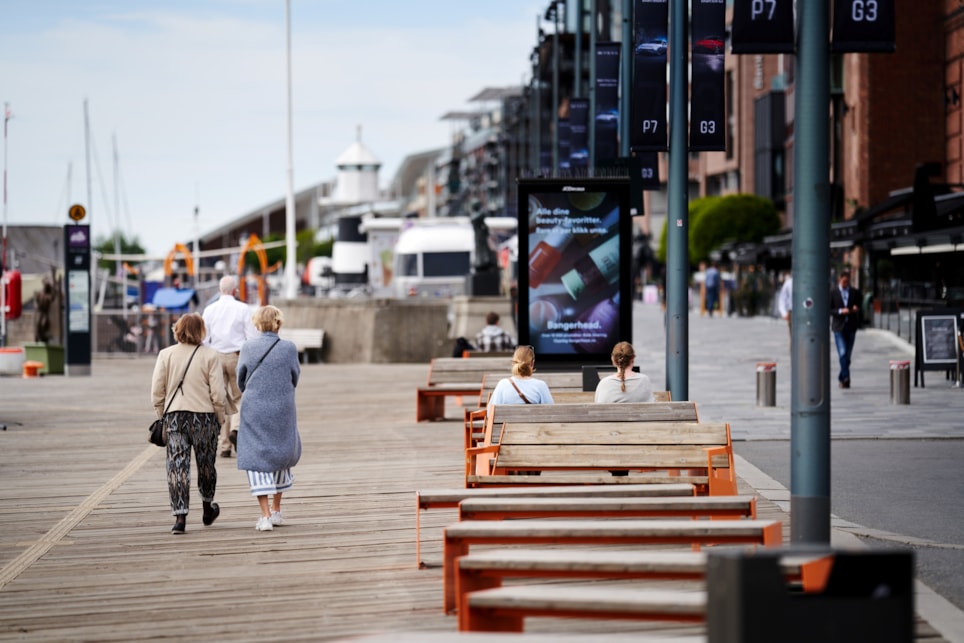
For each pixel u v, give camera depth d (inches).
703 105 868.0
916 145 3484.3
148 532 680.4
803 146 488.4
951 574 534.6
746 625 256.8
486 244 2456.9
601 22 2050.9
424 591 523.8
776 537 434.3
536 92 3567.9
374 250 3909.9
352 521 699.4
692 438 639.8
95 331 2913.4
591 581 530.6
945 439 1022.4
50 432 1235.9
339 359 2432.3
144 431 1243.2
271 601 512.1
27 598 528.1
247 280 3698.3
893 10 497.4
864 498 751.1
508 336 1560.0
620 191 1030.4
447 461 957.2
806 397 492.1
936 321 1473.9
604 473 688.4
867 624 257.0
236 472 919.7
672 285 925.2
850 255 2965.1
